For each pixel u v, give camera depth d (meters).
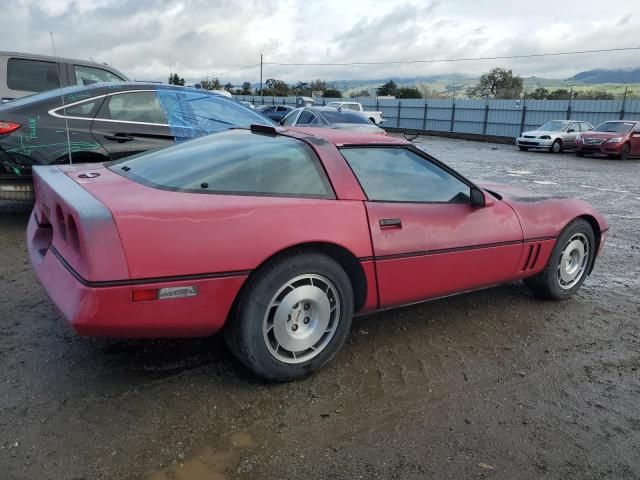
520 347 3.48
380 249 3.04
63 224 2.64
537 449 2.44
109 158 5.75
